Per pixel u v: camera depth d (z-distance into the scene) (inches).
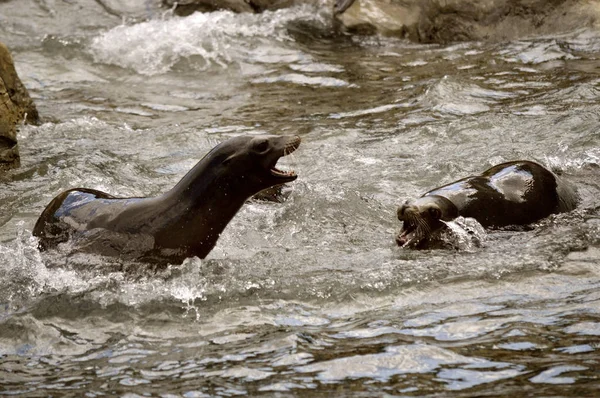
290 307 697.0
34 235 786.2
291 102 1375.5
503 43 1638.8
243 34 1734.7
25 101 1270.9
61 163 1087.6
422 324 654.5
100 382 592.1
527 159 1024.2
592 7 1690.5
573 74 1406.3
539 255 767.1
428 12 1748.3
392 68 1535.4
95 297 716.7
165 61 1617.9
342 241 836.0
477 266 750.5
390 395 552.4
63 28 1833.2
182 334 661.9
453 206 831.7
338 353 614.5
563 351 600.1
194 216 756.0
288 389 567.2
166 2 1926.7
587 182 948.6
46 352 644.1
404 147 1117.1
